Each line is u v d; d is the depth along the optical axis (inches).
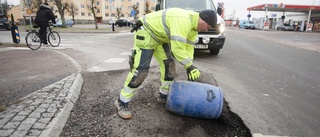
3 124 95.5
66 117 109.1
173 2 278.7
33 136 88.0
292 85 173.6
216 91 105.6
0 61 233.6
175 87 108.2
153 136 96.5
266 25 1453.0
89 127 102.7
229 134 103.0
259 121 111.0
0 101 127.4
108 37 577.0
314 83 181.0
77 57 265.0
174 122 108.1
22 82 162.4
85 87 154.6
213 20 92.6
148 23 100.3
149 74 184.1
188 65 98.1
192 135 99.2
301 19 1664.6
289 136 99.0
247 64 246.1
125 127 102.8
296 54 335.6
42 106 113.8
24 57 257.8
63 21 1186.0
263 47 411.8
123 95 108.3
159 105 125.8
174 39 92.0
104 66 215.2
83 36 609.9
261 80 184.2
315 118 116.7
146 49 103.5
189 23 93.7
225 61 257.9
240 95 146.2
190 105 103.3
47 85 156.3
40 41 336.8
